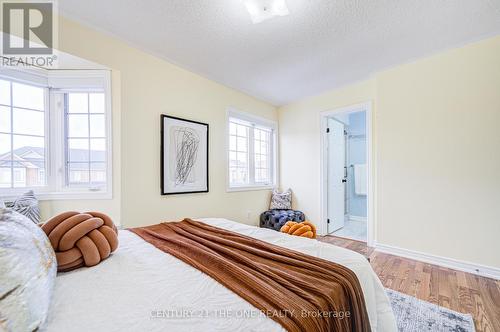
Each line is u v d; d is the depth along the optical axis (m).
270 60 2.44
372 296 0.98
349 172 4.74
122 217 2.05
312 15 1.73
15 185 1.91
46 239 0.82
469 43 2.13
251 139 3.65
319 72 2.74
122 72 2.07
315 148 3.55
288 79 2.94
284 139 3.99
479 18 1.78
